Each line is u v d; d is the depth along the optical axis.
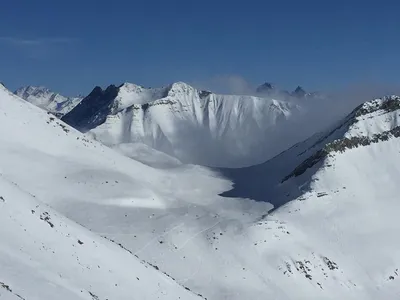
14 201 44.66
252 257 78.06
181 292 50.22
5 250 36.09
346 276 81.06
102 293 39.03
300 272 78.44
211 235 81.31
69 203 84.31
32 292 30.89
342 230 91.44
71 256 42.34
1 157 89.50
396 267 85.00
